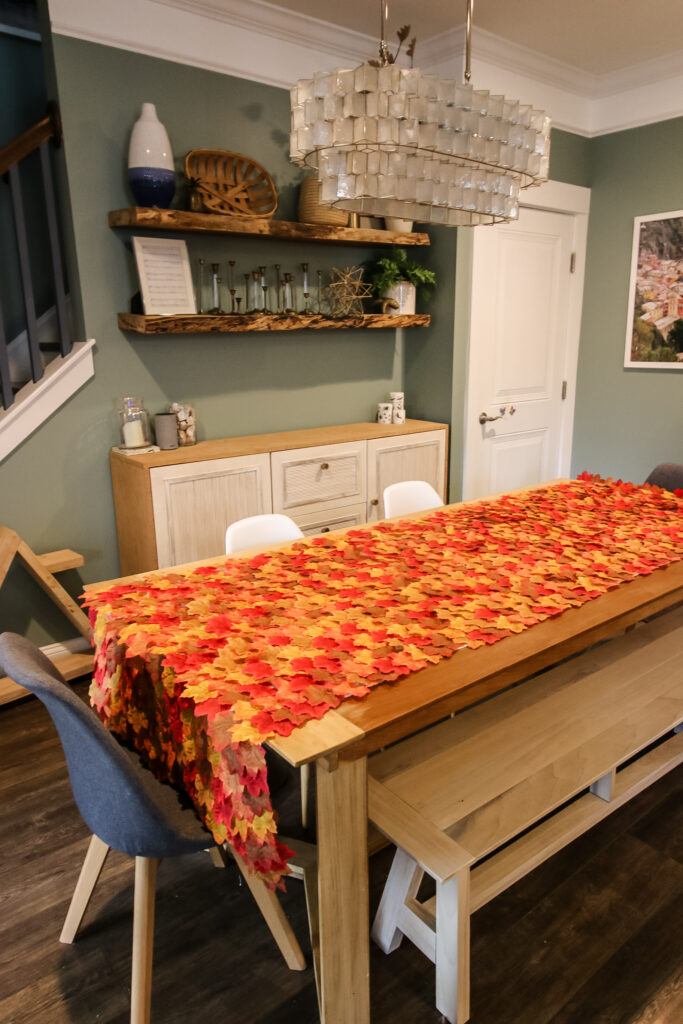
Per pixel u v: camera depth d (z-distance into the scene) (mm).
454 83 1509
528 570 1792
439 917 1311
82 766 1180
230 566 1875
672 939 1532
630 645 2070
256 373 3273
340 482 3225
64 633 2875
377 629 1439
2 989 1443
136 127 2584
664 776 2141
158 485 2627
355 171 1580
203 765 1271
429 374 3771
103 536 2932
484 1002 1387
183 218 2627
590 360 4223
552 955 1496
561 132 3785
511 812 1342
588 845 1834
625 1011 1362
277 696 1178
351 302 3408
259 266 3174
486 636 1403
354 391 3697
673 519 2289
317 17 2982
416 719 1196
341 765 1126
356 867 1204
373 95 1463
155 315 2688
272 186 2969
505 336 3842
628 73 3627
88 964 1503
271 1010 1383
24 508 2697
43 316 2977
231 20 2838
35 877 1757
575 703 1743
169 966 1493
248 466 2875
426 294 3676
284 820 1947
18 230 2520
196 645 1360
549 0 2840
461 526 2227
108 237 2725
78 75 2533
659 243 3750
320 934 1201
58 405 2688
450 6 2883
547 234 3912
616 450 4180
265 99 3041
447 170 1660
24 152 2443
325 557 1938
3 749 2324
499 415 3896
